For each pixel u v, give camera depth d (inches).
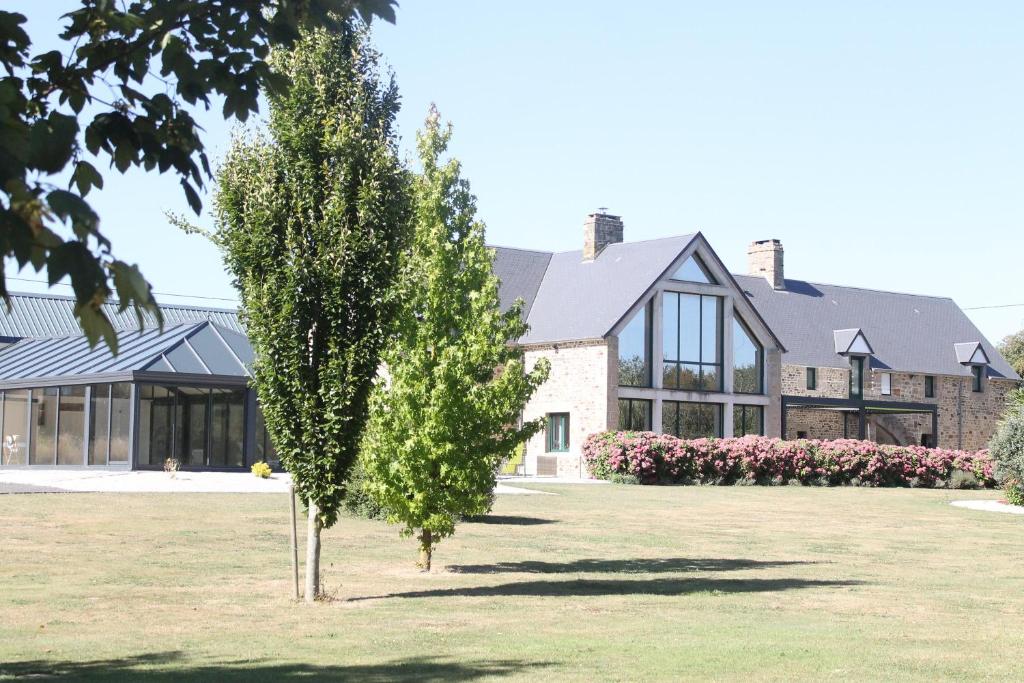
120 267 120.0
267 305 490.0
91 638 413.7
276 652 388.5
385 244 492.4
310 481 498.9
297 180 494.6
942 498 1379.2
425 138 633.0
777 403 1881.2
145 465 1348.4
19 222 118.0
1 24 158.7
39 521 779.4
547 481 1504.7
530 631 438.6
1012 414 1290.6
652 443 1546.5
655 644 407.2
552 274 1947.6
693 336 1806.1
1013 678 354.0
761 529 911.0
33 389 1489.9
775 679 344.2
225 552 669.3
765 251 2198.6
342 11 182.4
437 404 594.9
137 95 166.2
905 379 2174.0
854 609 509.4
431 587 566.9
